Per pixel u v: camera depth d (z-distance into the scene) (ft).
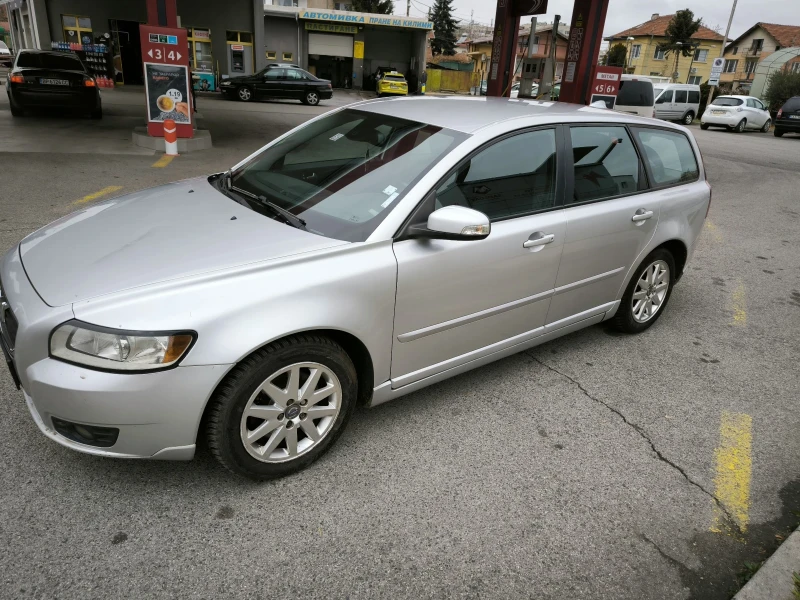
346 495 8.21
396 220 8.47
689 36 163.53
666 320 15.25
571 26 41.81
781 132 74.02
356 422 9.90
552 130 10.66
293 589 6.71
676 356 13.28
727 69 196.54
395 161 9.42
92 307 6.84
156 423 7.02
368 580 6.91
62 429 7.12
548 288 10.85
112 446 7.09
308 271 7.68
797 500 8.91
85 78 40.73
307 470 8.64
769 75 120.67
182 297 6.98
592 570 7.34
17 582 6.47
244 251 7.78
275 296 7.36
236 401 7.41
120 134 37.27
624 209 11.78
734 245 22.85
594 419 10.55
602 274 11.96
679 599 7.06
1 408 9.35
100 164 27.89
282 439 8.14
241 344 7.09
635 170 12.38
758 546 7.97
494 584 7.02
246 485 8.23
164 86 32.37
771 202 31.45
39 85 39.27
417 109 10.98
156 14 31.37
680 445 10.03
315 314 7.60
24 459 8.33
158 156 31.09
